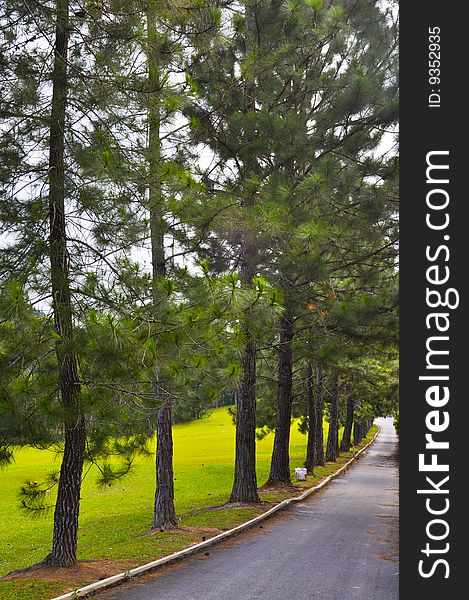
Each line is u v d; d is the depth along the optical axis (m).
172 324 8.55
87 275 8.90
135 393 8.73
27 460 45.09
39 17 8.73
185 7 9.65
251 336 9.63
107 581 8.64
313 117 16.33
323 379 32.12
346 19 15.96
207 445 57.75
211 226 10.20
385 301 14.56
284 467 22.72
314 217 14.02
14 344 8.11
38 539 19.23
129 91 9.12
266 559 10.56
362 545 12.02
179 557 10.51
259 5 14.48
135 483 32.62
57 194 8.77
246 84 14.57
